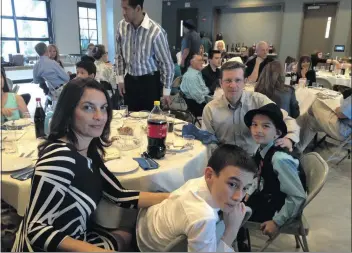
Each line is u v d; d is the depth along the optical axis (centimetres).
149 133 155
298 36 793
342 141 265
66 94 106
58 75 355
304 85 396
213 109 210
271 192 155
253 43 873
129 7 264
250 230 176
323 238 163
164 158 157
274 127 154
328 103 302
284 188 143
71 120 106
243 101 202
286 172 143
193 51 559
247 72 455
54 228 95
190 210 99
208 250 95
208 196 106
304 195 141
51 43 374
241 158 104
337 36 748
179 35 966
